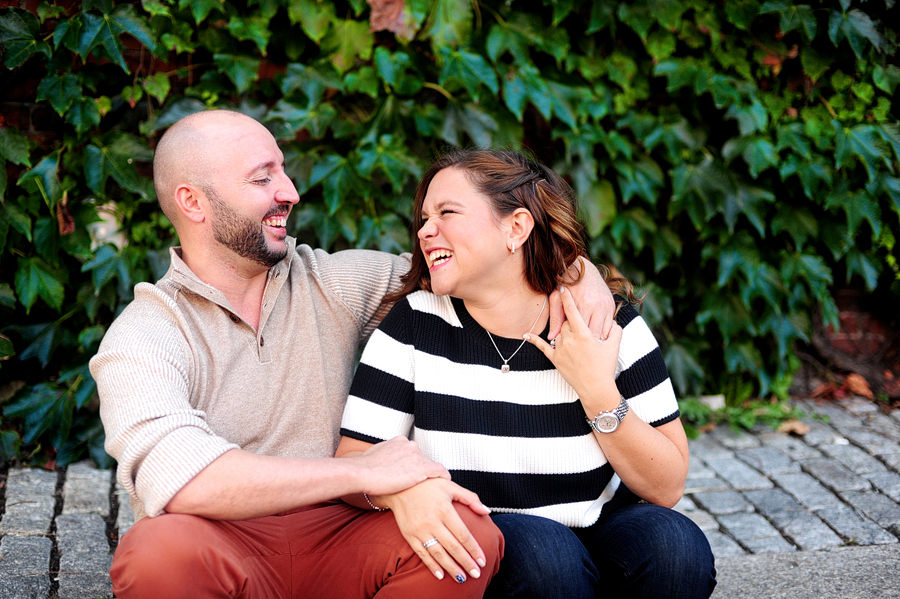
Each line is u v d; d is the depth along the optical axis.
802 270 3.35
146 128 2.88
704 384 3.59
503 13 3.08
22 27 2.67
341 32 2.97
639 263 3.45
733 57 3.23
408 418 1.71
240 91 2.89
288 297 1.76
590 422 1.60
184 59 2.98
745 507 2.67
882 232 3.42
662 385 1.69
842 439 3.23
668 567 1.50
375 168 3.17
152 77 2.88
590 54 3.19
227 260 1.69
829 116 3.29
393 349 1.71
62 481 2.67
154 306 1.61
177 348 1.54
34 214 2.84
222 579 1.37
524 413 1.65
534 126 3.33
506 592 1.48
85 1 2.69
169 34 2.84
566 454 1.64
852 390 3.67
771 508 2.65
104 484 2.66
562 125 3.20
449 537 1.40
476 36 3.08
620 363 1.69
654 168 3.24
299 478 1.39
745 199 3.24
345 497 1.62
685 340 3.46
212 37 2.90
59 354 2.99
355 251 1.93
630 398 1.68
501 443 1.64
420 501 1.44
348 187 2.95
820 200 3.31
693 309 3.54
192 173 1.62
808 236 3.41
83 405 2.79
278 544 1.55
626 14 3.06
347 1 2.99
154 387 1.44
